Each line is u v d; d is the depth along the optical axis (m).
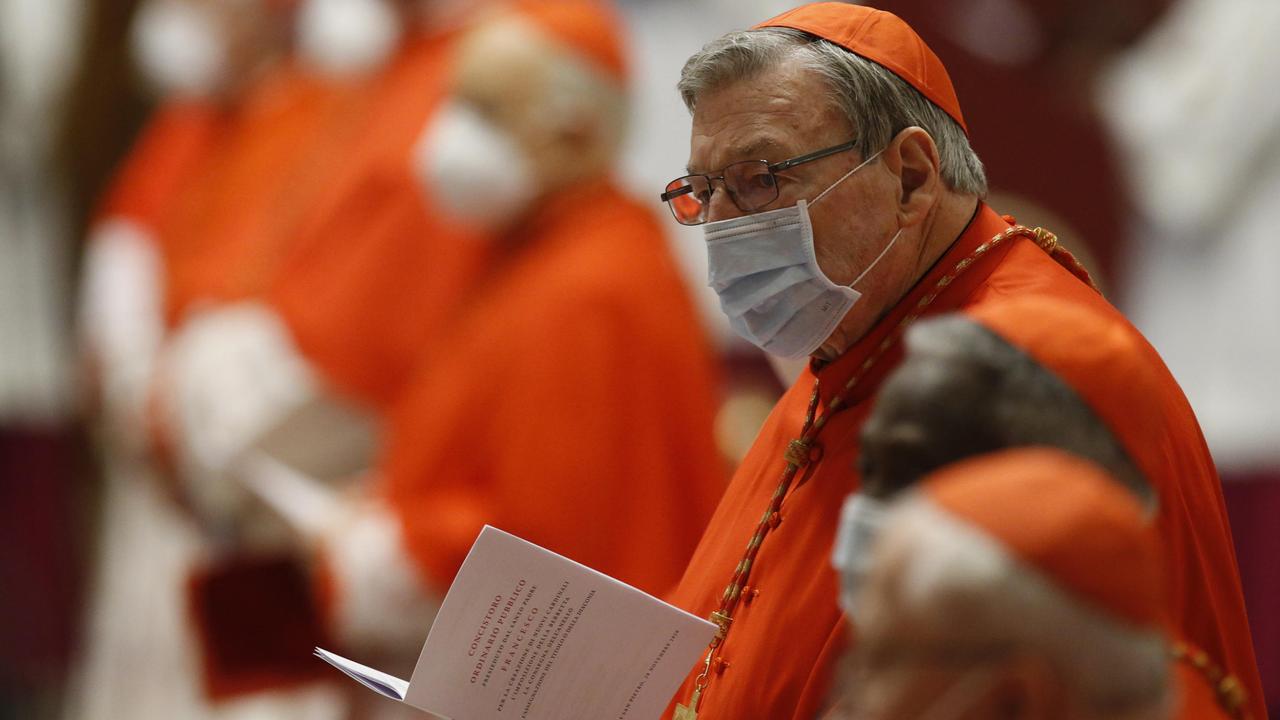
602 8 15.14
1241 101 17.20
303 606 15.99
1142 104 17.25
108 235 21.98
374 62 17.84
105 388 21.64
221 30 20.78
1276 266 17.36
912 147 7.49
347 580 14.45
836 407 7.62
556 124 14.42
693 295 14.62
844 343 7.75
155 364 19.61
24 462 25.27
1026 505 4.45
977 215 7.68
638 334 13.91
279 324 16.91
